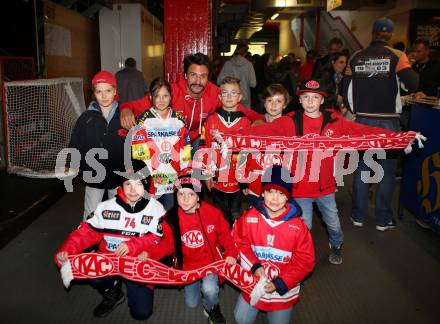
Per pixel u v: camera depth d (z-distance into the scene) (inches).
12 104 230.1
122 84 313.3
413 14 549.0
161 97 132.3
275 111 146.3
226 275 105.7
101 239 112.3
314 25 928.3
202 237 110.8
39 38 269.1
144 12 398.6
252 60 444.1
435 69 249.0
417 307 123.1
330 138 130.5
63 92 255.6
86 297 128.6
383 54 162.4
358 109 170.1
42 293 130.3
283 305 101.7
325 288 133.3
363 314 119.6
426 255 156.4
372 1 593.0
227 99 144.9
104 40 378.0
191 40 257.6
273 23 1344.7
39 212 192.4
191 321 116.7
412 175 179.9
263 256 105.6
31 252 157.3
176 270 105.8
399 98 165.0
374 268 146.3
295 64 450.9
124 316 118.8
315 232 178.4
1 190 208.5
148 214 110.3
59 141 246.2
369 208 206.5
